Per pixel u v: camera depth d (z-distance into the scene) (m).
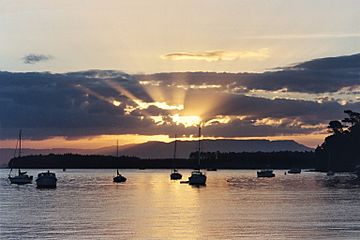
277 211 101.44
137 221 86.75
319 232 74.81
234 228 78.69
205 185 190.12
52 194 149.62
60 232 75.44
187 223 84.25
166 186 191.00
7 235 73.19
